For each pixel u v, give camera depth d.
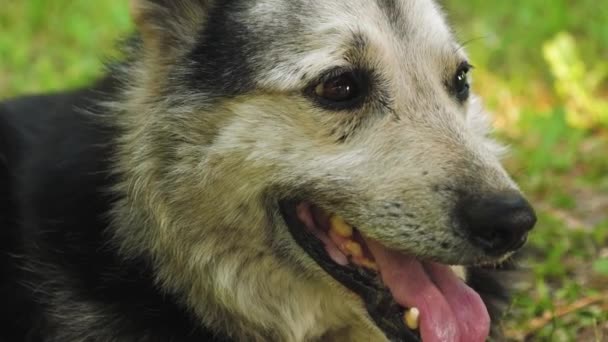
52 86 1.61
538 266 1.17
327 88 0.97
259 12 0.99
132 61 1.04
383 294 0.97
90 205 1.03
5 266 1.07
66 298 1.03
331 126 0.97
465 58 1.03
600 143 1.44
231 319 1.01
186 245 1.00
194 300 1.01
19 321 1.06
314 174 0.97
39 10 1.90
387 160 0.96
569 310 1.11
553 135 1.40
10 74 1.70
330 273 0.99
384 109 0.98
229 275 1.00
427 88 0.99
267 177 0.98
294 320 1.01
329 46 0.98
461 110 1.02
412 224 0.94
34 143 1.10
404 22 1.00
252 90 0.97
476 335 0.95
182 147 0.99
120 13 1.84
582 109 1.54
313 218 0.99
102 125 1.04
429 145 0.96
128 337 1.01
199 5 1.01
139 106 1.01
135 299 1.01
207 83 0.99
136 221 1.01
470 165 0.95
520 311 1.11
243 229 0.99
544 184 1.35
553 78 1.63
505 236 0.93
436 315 0.95
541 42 1.76
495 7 1.92
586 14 1.86
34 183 1.06
